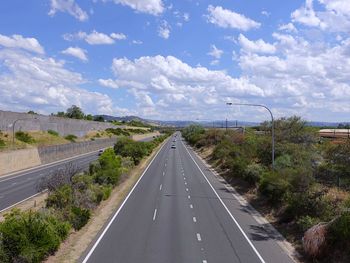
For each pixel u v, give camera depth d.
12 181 48.25
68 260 18.28
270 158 48.34
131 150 69.19
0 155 55.53
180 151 107.75
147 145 91.75
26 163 63.94
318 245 19.44
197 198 37.09
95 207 30.48
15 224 17.86
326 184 31.39
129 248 20.22
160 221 26.77
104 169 44.66
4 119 77.88
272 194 32.22
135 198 36.03
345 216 19.50
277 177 32.97
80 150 93.81
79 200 28.66
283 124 61.03
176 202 34.44
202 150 103.62
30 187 42.84
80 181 32.81
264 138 55.47
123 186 43.50
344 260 18.09
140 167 64.81
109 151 56.09
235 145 72.12
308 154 45.12
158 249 20.12
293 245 22.31
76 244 20.95
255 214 30.83
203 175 56.12
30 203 33.16
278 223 27.39
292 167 39.72
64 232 21.31
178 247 20.61
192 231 24.31
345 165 32.28
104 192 34.72
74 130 117.19
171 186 44.41
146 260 18.27
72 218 23.92
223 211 31.31
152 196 37.31
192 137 139.38
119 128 171.38
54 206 25.56
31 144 78.12
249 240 22.84
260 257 19.58
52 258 18.58
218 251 20.20
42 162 70.19
